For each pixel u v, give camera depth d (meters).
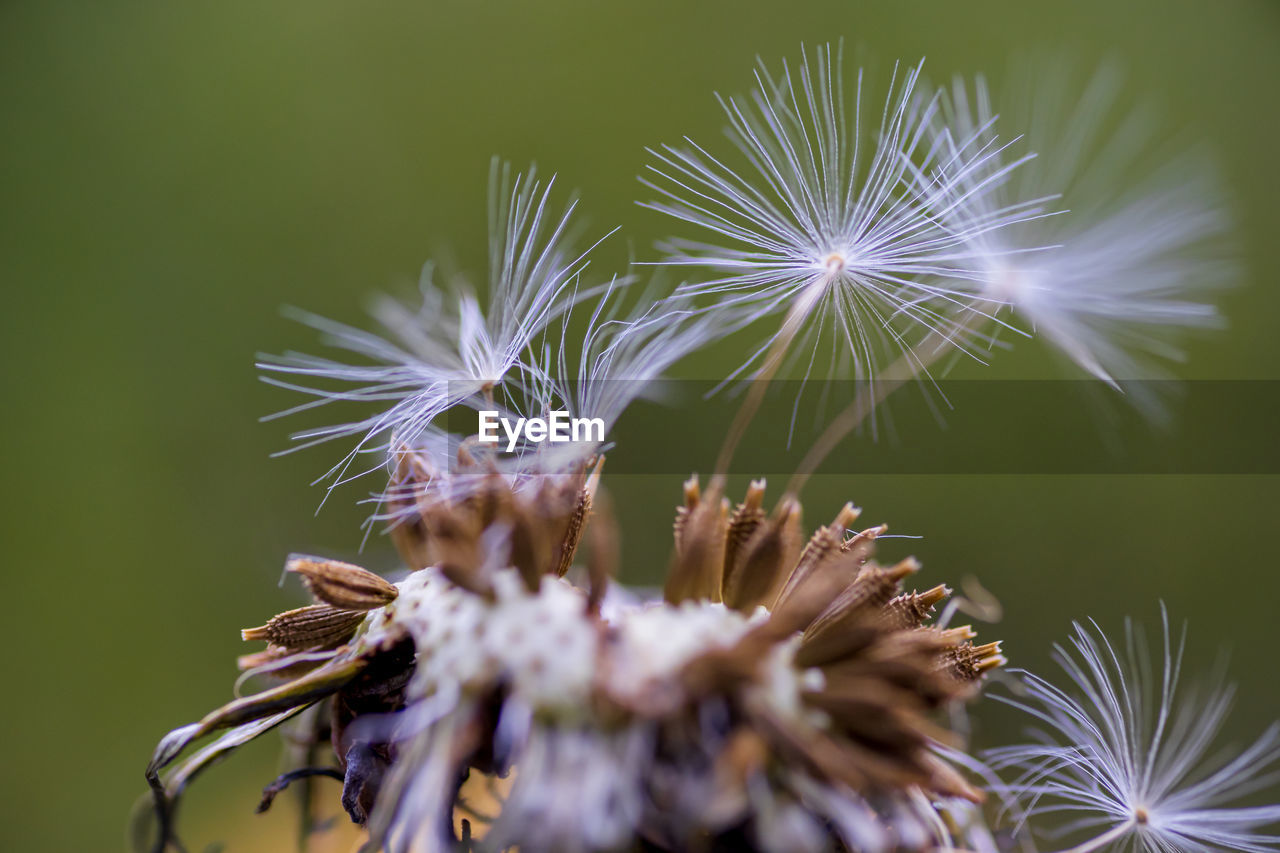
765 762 0.05
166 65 0.14
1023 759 0.07
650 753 0.06
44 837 0.11
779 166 0.07
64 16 0.14
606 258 0.12
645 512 0.11
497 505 0.06
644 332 0.07
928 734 0.06
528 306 0.07
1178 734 0.07
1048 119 0.09
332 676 0.06
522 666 0.06
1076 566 0.12
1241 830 0.07
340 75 0.14
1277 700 0.12
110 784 0.12
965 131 0.08
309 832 0.07
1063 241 0.07
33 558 0.12
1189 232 0.08
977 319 0.07
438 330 0.08
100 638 0.12
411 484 0.06
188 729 0.06
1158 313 0.08
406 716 0.06
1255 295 0.12
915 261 0.07
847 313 0.07
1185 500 0.12
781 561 0.06
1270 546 0.12
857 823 0.05
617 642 0.06
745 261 0.07
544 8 0.14
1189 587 0.12
